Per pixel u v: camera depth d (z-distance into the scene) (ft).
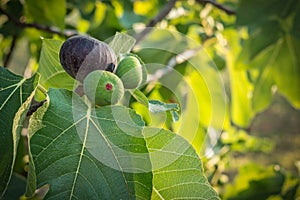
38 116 1.88
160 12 4.07
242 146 5.02
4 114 1.91
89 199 1.85
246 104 5.08
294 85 4.63
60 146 1.87
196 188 2.00
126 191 1.87
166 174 2.00
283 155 14.43
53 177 1.84
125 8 4.62
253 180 4.90
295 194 4.90
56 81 2.16
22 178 3.48
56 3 3.71
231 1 4.96
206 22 4.78
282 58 4.53
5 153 1.87
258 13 4.20
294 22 4.25
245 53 4.44
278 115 15.30
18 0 4.15
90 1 4.43
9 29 4.20
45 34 4.33
